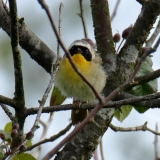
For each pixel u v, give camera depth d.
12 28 6.95
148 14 9.14
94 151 8.86
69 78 9.62
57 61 7.65
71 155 8.77
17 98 7.58
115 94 5.36
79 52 9.91
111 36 9.59
